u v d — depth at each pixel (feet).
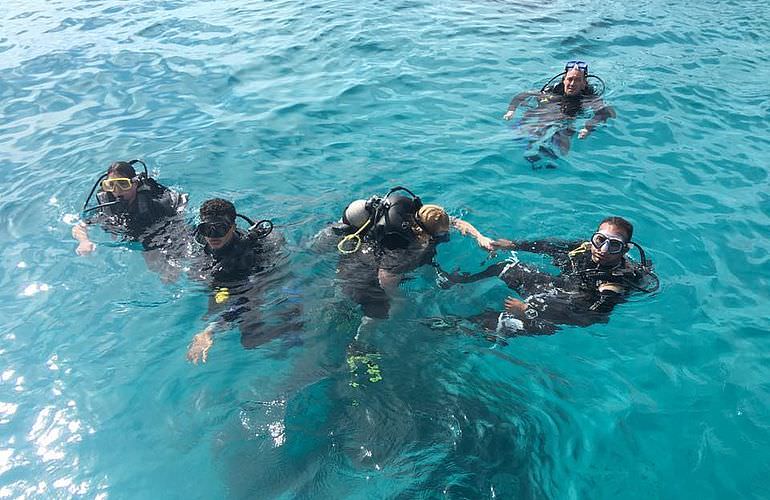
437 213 14.44
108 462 10.30
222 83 27.32
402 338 12.65
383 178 19.03
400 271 14.34
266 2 41.45
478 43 31.68
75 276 14.88
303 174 19.40
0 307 13.97
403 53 30.27
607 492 9.59
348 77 27.32
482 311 13.46
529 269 14.46
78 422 11.04
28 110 25.40
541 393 11.39
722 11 37.60
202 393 11.49
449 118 23.18
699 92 24.98
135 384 11.80
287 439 10.49
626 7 39.22
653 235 16.03
